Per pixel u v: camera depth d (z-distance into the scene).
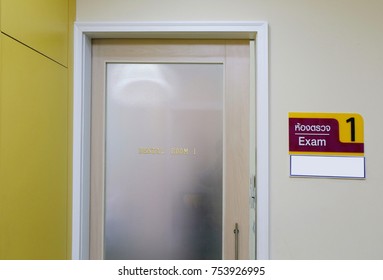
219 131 1.31
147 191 1.31
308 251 1.20
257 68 1.22
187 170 1.31
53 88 1.05
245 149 1.29
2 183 0.76
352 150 1.20
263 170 1.20
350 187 1.20
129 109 1.32
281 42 1.22
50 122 1.03
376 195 1.19
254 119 1.28
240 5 1.23
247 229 1.29
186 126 1.31
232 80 1.30
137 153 1.31
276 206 1.21
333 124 1.20
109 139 1.32
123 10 1.24
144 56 1.31
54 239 1.06
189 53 1.31
